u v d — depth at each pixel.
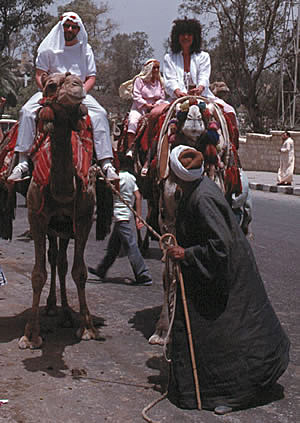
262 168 31.78
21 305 7.05
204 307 4.40
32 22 54.28
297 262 9.66
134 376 5.04
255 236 11.88
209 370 4.39
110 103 64.50
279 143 30.50
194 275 4.41
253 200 19.02
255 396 4.44
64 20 6.40
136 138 7.30
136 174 7.31
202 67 7.11
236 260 4.40
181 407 4.43
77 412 4.35
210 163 5.82
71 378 4.96
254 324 4.41
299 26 37.12
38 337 5.69
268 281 8.46
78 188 5.62
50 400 4.54
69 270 8.84
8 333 6.05
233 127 6.71
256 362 4.37
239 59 40.34
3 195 6.45
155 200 6.23
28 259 9.60
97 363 5.30
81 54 6.57
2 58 56.97
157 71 8.42
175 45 7.10
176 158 4.48
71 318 6.33
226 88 7.68
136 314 6.83
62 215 5.77
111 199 6.46
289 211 16.16
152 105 8.35
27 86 66.81
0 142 6.82
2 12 52.88
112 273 8.87
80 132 5.96
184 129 5.72
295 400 4.62
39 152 5.67
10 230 6.50
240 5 38.97
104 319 6.62
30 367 5.18
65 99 4.92
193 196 4.49
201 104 5.74
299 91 41.41
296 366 5.34
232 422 4.23
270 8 38.91
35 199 5.59
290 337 6.14
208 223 4.34
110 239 8.28
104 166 6.19
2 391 4.68
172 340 4.53
